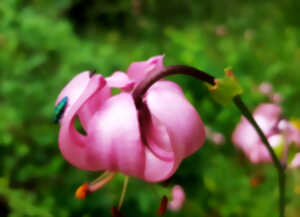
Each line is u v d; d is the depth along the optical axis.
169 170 0.12
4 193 0.26
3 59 0.32
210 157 0.31
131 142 0.11
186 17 0.88
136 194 0.27
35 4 0.58
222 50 0.57
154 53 0.54
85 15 0.81
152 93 0.12
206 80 0.13
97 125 0.11
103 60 0.34
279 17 0.85
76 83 0.12
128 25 0.82
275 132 0.23
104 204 0.27
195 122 0.12
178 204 0.28
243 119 0.25
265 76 0.51
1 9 0.37
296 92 0.47
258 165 0.32
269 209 0.30
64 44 0.36
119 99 0.11
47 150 0.30
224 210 0.30
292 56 0.62
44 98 0.30
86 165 0.12
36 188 0.29
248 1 0.90
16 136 0.29
